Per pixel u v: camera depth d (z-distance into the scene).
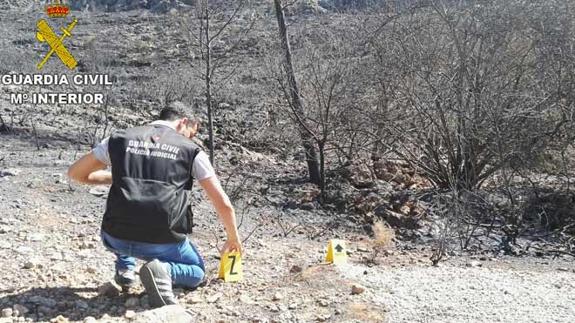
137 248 4.52
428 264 6.12
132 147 4.48
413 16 8.67
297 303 4.93
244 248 6.33
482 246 7.07
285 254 6.15
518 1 8.25
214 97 12.62
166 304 4.52
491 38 8.12
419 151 9.08
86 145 9.59
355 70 8.47
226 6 10.48
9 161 8.38
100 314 4.51
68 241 5.97
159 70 15.37
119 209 4.41
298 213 7.64
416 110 8.48
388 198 8.03
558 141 8.59
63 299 4.72
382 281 5.38
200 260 4.96
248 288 5.18
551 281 5.69
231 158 9.55
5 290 4.83
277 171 9.30
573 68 8.14
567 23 8.28
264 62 9.30
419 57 8.38
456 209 7.15
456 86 8.08
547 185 8.84
